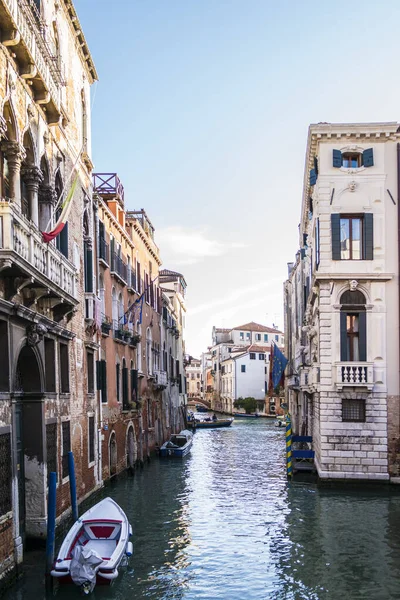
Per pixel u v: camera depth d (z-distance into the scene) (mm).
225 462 30312
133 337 25438
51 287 11867
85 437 17250
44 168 14156
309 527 16125
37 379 12672
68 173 16203
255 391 79438
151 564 13180
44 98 12844
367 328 20906
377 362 20797
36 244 11180
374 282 20922
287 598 11344
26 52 11227
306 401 30641
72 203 16516
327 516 17281
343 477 20688
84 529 12844
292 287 40531
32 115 12648
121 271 24344
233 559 13531
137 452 26750
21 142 11742
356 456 20719
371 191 21109
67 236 15688
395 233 20984
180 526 16422
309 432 27750
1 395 10398
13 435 11016
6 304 10273
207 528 16203
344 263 20969
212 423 55812
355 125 20844
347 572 12688
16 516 11156
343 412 20953
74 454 15797
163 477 24969
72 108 16922
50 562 10898
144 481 23891
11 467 10898
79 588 10898
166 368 38125
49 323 13086
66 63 16203
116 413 22344
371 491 20391
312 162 22797
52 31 15039
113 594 11391
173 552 14047
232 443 41156
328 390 20906
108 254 21859
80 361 16875
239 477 25047
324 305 21062
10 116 11234
